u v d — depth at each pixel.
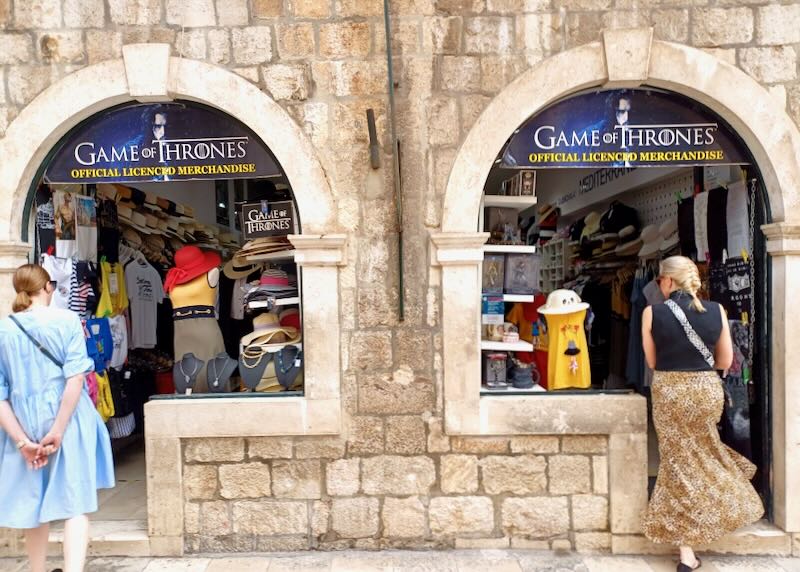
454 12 3.64
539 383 4.09
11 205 3.63
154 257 5.72
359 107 3.66
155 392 5.64
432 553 3.68
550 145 3.76
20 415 2.96
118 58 3.61
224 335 5.07
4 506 2.95
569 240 6.52
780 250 3.56
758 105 3.56
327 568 3.51
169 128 3.79
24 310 3.07
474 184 3.62
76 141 3.80
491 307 3.93
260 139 3.74
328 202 3.65
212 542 3.72
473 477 3.71
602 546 3.70
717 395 3.33
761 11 3.60
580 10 3.62
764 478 3.79
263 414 3.66
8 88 3.65
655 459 4.68
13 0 3.62
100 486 3.19
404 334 3.70
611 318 5.76
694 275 3.41
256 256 4.08
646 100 3.76
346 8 3.65
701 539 3.36
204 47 3.64
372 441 3.71
